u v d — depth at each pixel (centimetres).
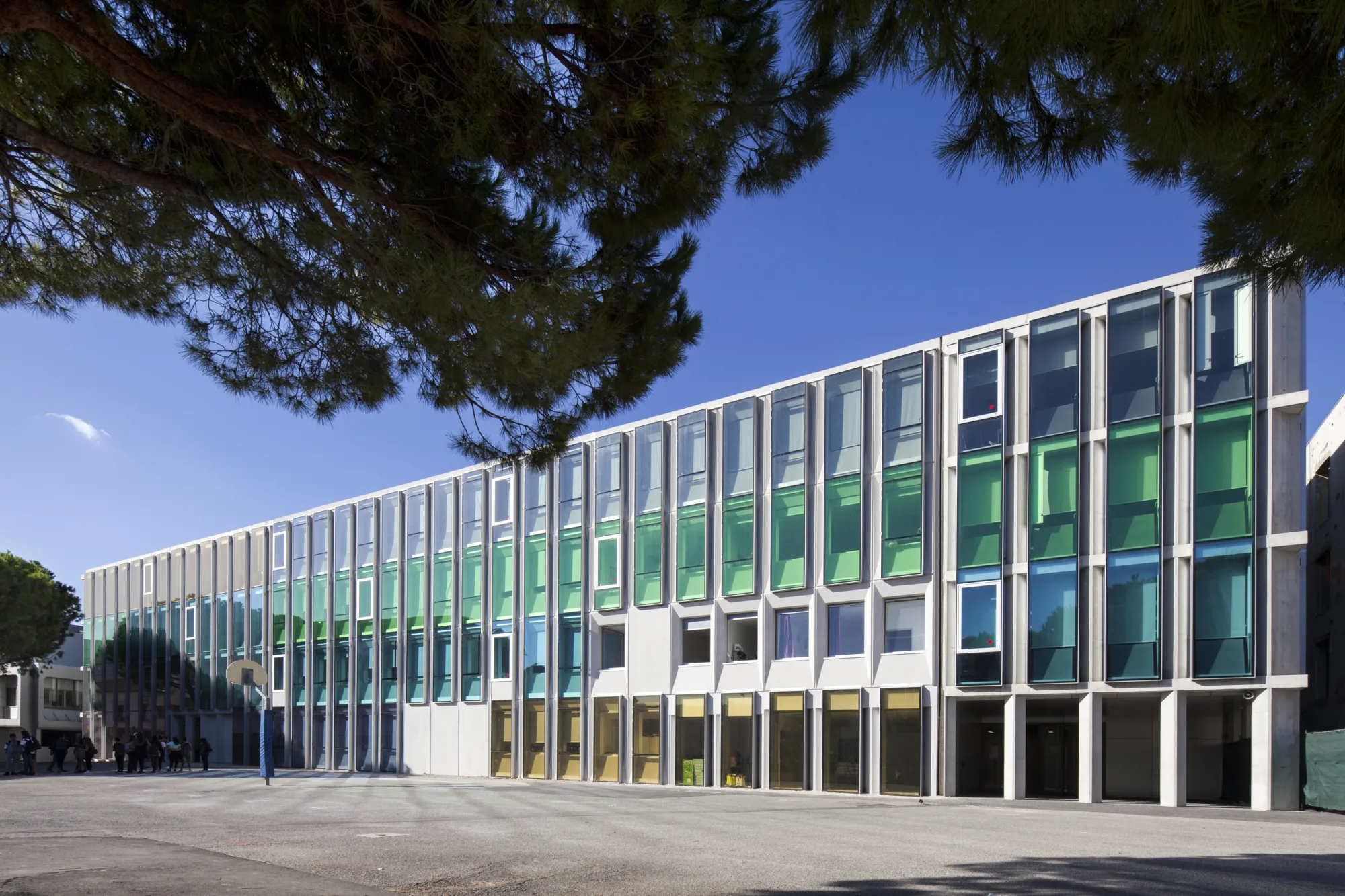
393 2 702
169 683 5953
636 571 3662
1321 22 441
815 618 3164
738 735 3319
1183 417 2562
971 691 2820
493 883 959
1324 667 3597
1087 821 1927
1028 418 2811
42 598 6178
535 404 991
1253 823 1917
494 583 4241
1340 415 3372
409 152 845
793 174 851
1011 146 619
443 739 4375
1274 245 566
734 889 931
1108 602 2623
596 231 877
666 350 987
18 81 847
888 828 1697
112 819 1670
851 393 3178
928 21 520
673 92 753
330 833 1434
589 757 3734
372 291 923
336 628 4947
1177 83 500
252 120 800
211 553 5731
